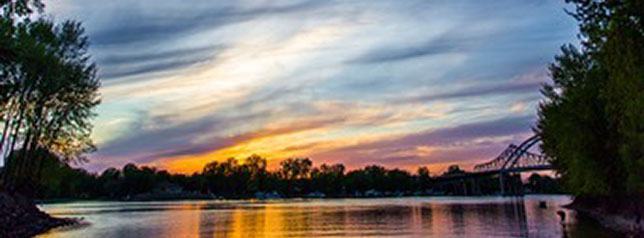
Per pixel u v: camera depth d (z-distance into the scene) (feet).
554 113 206.69
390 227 192.54
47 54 194.59
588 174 193.67
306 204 569.64
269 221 244.83
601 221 199.93
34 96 203.72
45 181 292.40
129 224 231.71
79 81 213.87
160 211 405.59
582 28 84.38
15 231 169.27
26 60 178.81
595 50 93.30
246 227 206.59
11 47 126.31
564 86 209.05
